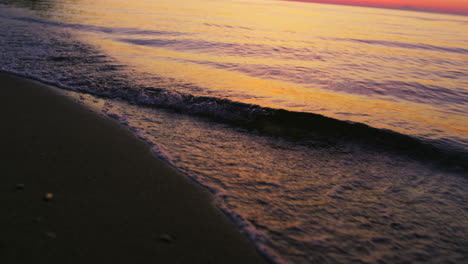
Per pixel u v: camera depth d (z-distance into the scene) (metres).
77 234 1.82
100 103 4.73
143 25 15.81
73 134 3.43
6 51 7.62
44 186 2.30
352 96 6.23
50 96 4.79
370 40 17.62
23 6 21.06
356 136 3.96
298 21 30.09
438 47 16.72
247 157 3.33
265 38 14.81
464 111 5.77
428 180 3.05
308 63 9.62
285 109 4.49
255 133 4.04
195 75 6.73
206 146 3.53
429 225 2.31
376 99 6.18
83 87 5.39
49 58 7.31
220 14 29.34
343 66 9.56
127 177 2.63
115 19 17.45
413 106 5.86
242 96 5.38
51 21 14.47
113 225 1.96
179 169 2.91
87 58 7.58
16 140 3.09
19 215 1.93
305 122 4.23
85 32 12.15
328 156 3.49
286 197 2.56
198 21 20.53
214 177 2.82
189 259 1.75
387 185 2.90
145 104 4.81
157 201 2.32
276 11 48.97
